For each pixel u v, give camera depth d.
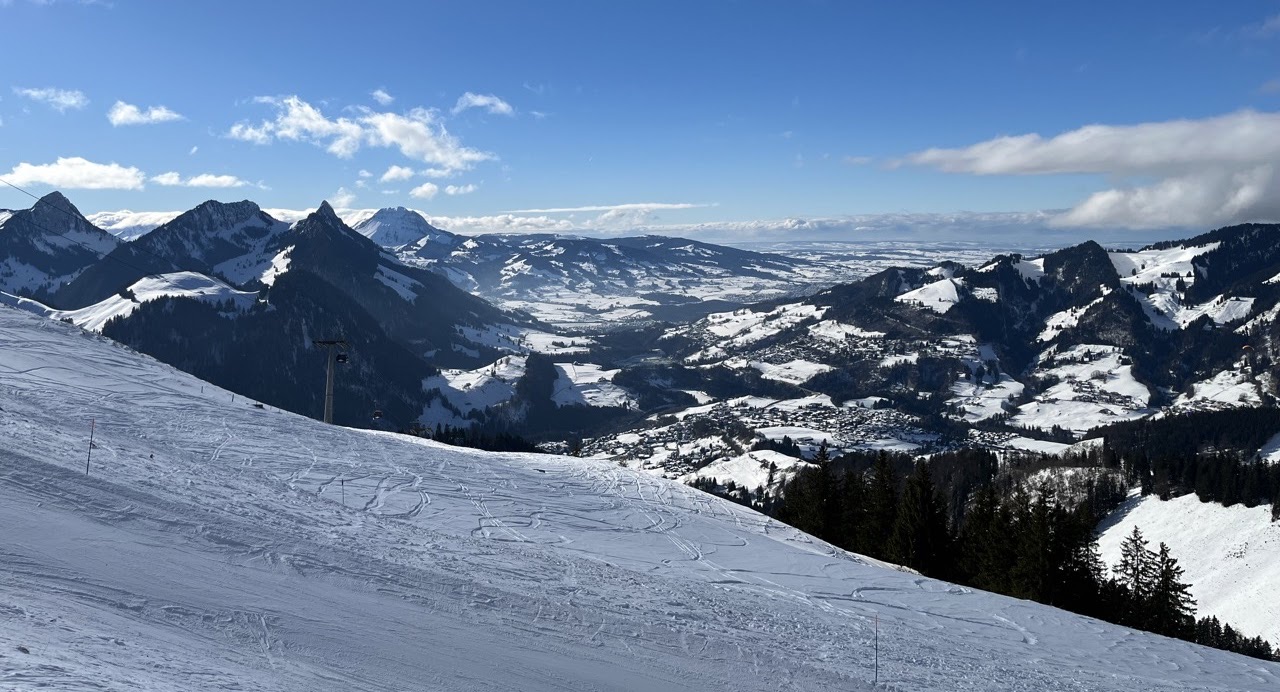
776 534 52.00
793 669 21.31
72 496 21.06
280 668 14.12
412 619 18.81
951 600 38.50
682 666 19.81
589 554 36.91
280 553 21.28
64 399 44.00
